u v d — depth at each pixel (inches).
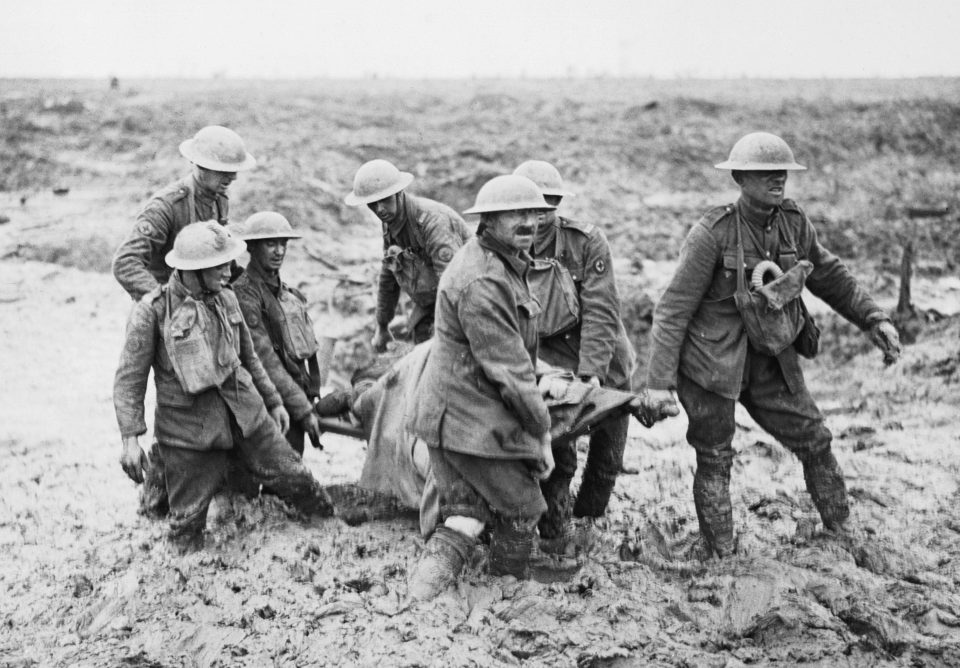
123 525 246.1
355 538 233.8
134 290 240.8
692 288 221.0
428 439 203.6
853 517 249.8
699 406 225.9
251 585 212.4
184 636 194.4
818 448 231.9
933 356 413.1
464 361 200.2
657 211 731.4
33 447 302.4
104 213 689.0
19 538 239.0
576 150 819.4
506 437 200.7
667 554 231.8
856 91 994.7
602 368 234.8
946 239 703.7
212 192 254.2
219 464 226.8
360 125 868.0
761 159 212.2
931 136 865.5
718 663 190.5
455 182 761.0
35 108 888.3
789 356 226.7
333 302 531.8
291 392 247.9
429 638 192.2
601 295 236.5
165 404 219.9
